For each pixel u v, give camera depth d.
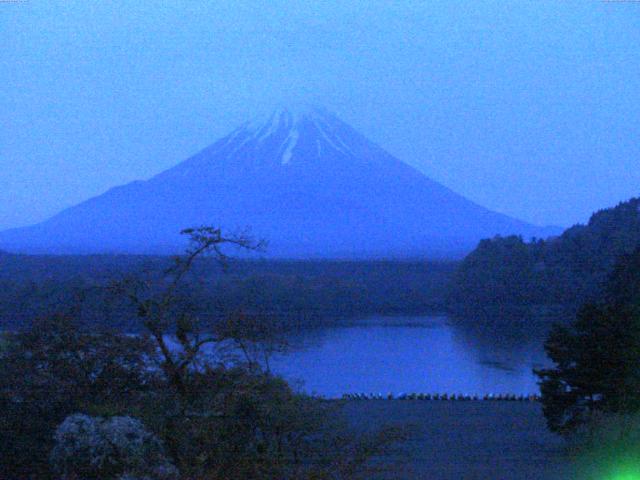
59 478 14.98
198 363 17.08
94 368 17.98
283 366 61.06
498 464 22.34
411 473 20.38
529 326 100.88
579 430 27.11
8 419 16.84
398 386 52.84
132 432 15.73
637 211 124.62
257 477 14.92
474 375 58.72
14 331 19.48
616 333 27.67
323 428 18.66
